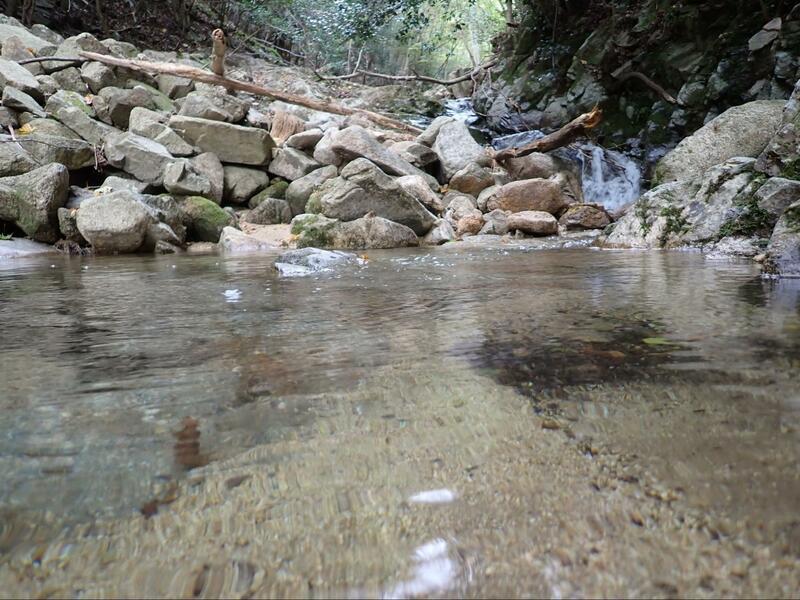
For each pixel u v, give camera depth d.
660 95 10.65
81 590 0.73
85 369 1.66
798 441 1.08
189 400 1.38
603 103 11.66
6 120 7.24
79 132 7.50
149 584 0.74
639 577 0.73
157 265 4.61
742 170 5.30
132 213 5.77
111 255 5.65
